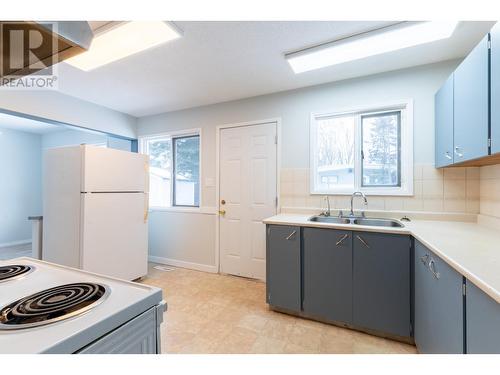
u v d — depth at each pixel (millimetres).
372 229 1850
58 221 2604
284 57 2150
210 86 2766
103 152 2619
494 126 1257
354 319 1923
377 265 1852
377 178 2535
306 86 2750
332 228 2008
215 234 3305
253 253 3057
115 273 2715
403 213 2303
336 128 2717
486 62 1326
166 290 2723
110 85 2740
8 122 4383
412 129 2289
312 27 1758
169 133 3670
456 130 1701
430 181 2232
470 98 1499
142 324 721
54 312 628
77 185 2490
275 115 2926
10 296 746
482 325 890
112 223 2695
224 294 2619
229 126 3203
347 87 2564
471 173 2105
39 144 5273
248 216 3088
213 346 1748
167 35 1831
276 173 2930
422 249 1561
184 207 3607
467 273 938
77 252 2467
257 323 2057
